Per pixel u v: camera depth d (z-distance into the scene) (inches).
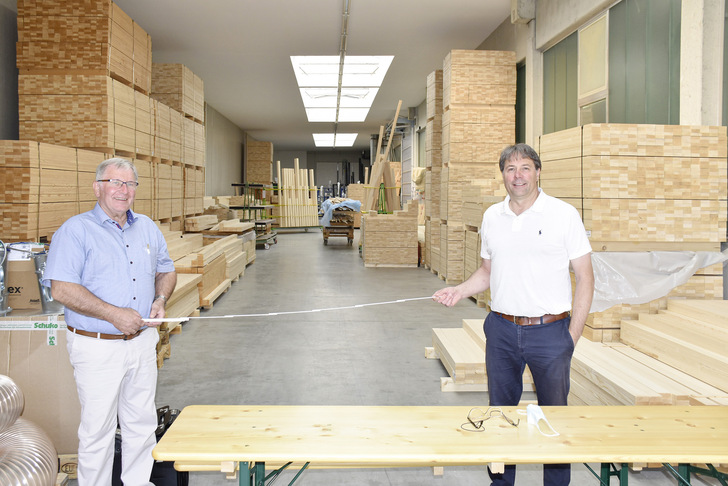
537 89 370.6
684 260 167.3
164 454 75.9
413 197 811.4
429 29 449.7
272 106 791.7
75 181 216.4
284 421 88.5
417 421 88.8
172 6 398.0
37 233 188.5
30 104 243.3
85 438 102.4
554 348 103.5
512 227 105.1
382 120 909.8
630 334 164.2
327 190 1385.3
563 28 323.9
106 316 99.8
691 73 210.4
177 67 390.9
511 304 105.8
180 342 238.4
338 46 497.0
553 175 189.8
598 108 297.4
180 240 339.6
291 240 780.6
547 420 89.7
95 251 102.4
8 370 124.9
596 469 130.2
